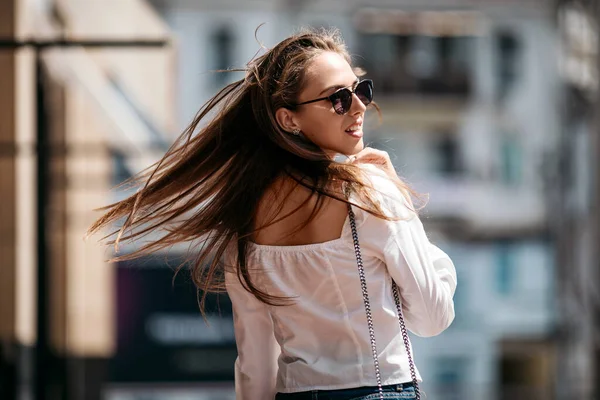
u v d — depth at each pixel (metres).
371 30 78.31
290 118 7.17
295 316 7.15
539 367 72.25
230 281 7.64
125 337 49.06
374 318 7.00
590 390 53.88
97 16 30.61
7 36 22.69
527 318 72.69
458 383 72.06
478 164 77.88
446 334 72.50
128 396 48.97
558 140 65.38
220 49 74.69
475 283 74.31
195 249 7.70
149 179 7.46
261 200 7.27
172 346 49.94
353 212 6.99
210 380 50.44
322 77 7.10
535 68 78.25
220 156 7.37
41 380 23.41
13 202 25.45
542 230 73.31
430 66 78.75
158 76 37.59
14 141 24.12
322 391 7.00
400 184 7.17
